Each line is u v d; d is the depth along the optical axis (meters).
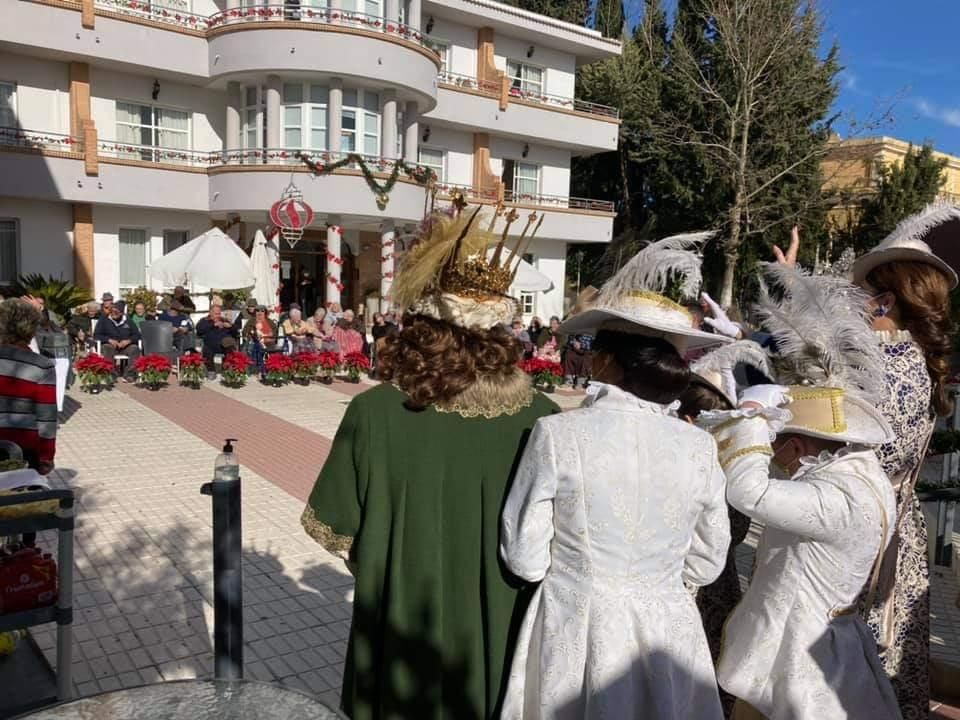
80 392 12.05
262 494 6.86
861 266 2.62
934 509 5.34
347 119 19.81
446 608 1.89
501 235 2.07
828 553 2.16
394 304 2.08
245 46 18.41
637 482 1.82
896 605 2.42
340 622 4.29
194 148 20.20
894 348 2.42
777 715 2.18
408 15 21.16
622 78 29.83
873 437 2.23
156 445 8.66
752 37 25.70
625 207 33.53
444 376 1.90
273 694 1.55
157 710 1.48
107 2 18.08
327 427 10.30
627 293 1.98
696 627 1.89
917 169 24.67
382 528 1.89
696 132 27.28
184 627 4.12
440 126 23.55
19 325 4.09
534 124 24.59
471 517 1.90
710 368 2.55
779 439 2.45
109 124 18.91
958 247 2.81
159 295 18.78
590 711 1.74
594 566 1.82
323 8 18.80
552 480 1.82
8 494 2.83
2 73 17.45
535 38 25.05
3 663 3.25
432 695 1.83
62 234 18.48
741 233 26.52
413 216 20.25
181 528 5.74
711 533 1.92
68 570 2.93
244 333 15.31
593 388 2.02
